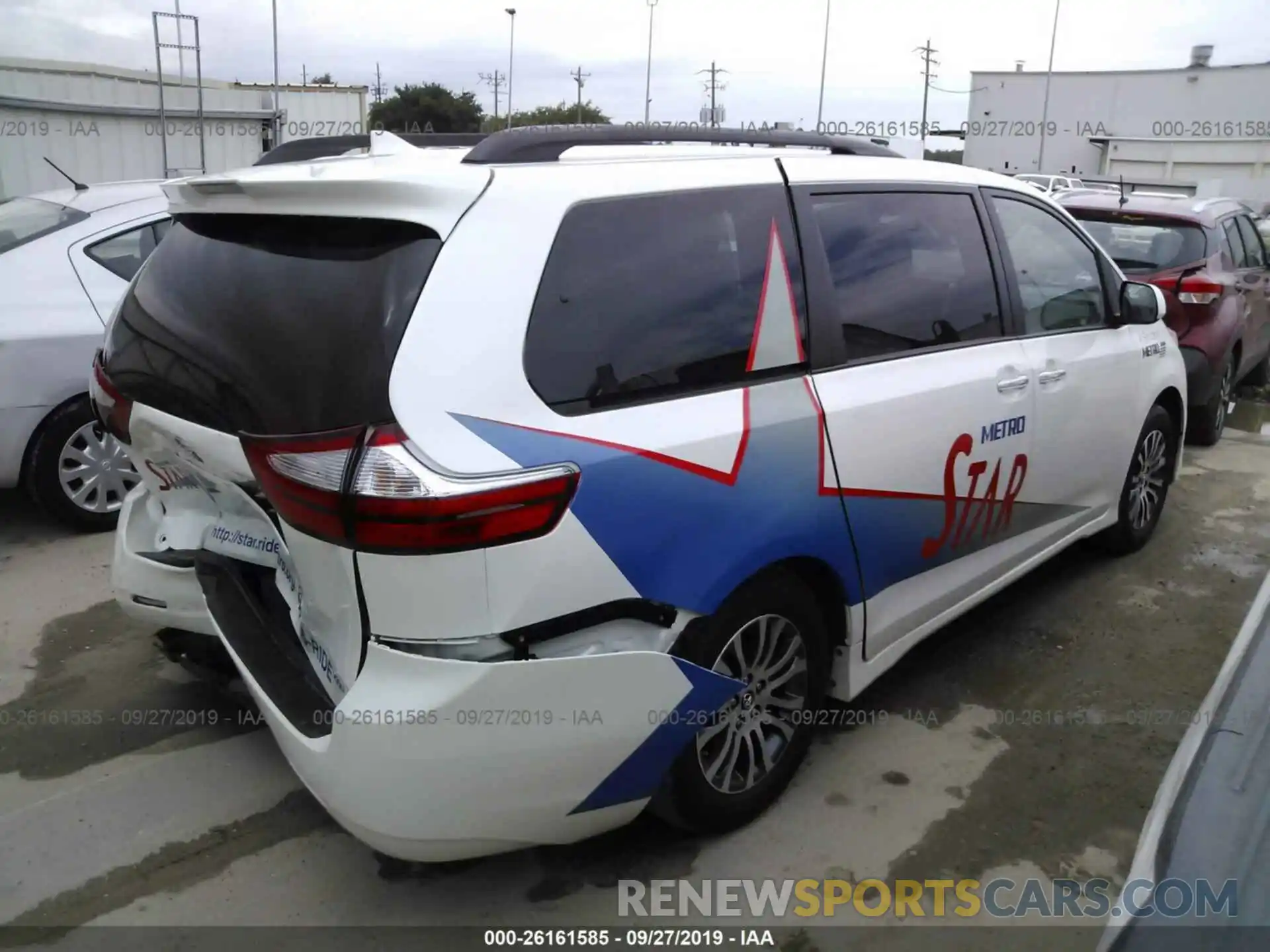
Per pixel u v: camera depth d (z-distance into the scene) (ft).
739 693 8.70
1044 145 126.62
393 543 6.82
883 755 10.89
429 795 7.18
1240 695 6.02
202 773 10.49
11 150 41.42
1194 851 4.90
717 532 8.26
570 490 7.27
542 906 8.71
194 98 46.91
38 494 16.10
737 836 9.57
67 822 9.70
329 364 7.21
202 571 9.78
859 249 10.18
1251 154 105.91
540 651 7.38
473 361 7.14
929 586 11.17
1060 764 10.75
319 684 8.14
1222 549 16.84
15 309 15.62
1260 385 31.01
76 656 12.80
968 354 11.25
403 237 7.38
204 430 8.18
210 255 8.81
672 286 8.45
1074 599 14.82
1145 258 22.52
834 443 9.29
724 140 10.12
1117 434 14.33
